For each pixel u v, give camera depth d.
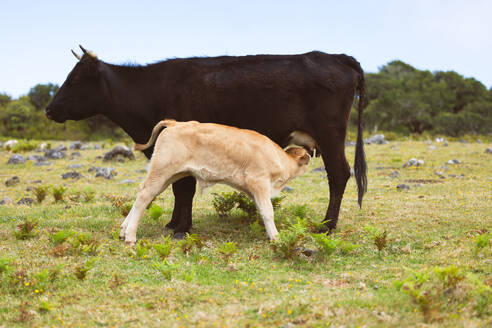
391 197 9.19
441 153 17.50
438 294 3.88
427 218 7.00
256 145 5.75
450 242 5.70
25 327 3.67
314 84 6.13
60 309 3.96
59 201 9.22
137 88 6.64
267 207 5.71
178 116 6.40
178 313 3.85
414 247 5.63
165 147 5.62
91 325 3.67
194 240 5.56
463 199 8.58
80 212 7.79
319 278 4.68
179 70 6.43
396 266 4.96
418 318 3.54
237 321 3.61
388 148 20.17
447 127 61.84
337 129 6.27
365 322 3.49
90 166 15.69
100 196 9.94
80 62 6.67
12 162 16.88
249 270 4.93
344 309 3.74
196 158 5.68
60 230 6.26
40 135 49.53
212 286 4.41
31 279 4.53
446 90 76.88
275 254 5.42
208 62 6.41
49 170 15.05
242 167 5.73
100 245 5.69
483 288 3.82
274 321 3.59
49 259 5.16
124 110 6.72
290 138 6.45
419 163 14.41
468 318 3.54
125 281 4.55
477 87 78.00
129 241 5.75
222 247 5.10
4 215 7.57
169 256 5.34
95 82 6.71
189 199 6.41
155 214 7.01
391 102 65.50
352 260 5.26
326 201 9.14
